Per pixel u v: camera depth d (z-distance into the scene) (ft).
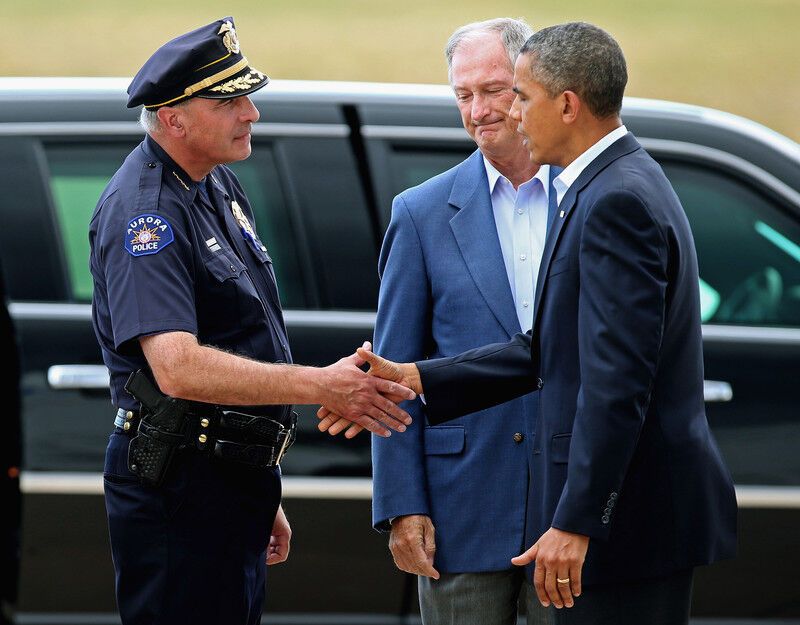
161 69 32.71
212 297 33.30
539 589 31.01
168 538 33.27
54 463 42.55
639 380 29.37
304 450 43.14
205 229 33.68
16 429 42.29
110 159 44.52
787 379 43.83
